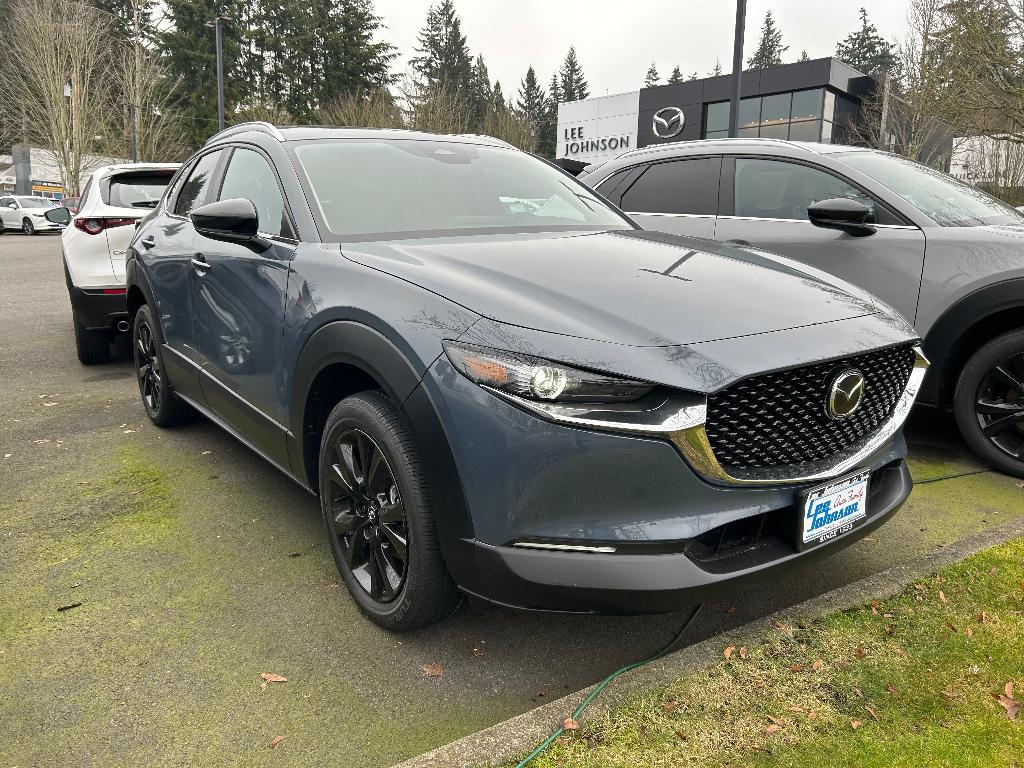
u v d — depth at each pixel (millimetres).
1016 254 3498
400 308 2172
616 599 1885
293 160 3014
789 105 27766
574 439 1848
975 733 1904
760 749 1854
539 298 2107
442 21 73312
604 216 3381
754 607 2600
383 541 2371
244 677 2225
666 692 2041
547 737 1880
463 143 3594
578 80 93750
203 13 48719
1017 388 3572
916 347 2455
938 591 2508
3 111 41938
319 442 2691
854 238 4004
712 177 4738
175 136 44531
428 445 2025
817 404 2088
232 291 3035
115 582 2746
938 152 20422
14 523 3217
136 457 3996
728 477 1921
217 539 3080
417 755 1926
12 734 1986
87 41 38625
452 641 2404
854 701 2020
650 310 2076
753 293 2293
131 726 2021
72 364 6188
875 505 2369
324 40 51594
